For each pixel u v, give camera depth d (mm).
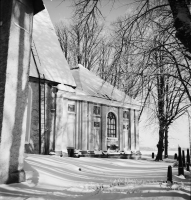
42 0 10102
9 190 7449
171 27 7719
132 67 8445
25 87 9445
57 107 19391
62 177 10133
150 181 8602
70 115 21562
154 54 8125
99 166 14883
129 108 26906
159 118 10641
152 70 8148
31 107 17969
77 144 21547
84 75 26297
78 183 9203
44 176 9688
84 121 22203
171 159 25359
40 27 23625
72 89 20609
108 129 24922
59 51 23359
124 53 8383
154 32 8242
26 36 9758
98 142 23438
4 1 9344
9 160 8445
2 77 8727
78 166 13602
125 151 25328
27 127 17609
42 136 18031
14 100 8898
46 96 18891
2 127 8344
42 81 18750
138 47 8320
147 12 7652
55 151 18625
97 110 23828
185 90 8477
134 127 27094
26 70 9586
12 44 9031
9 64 8828
